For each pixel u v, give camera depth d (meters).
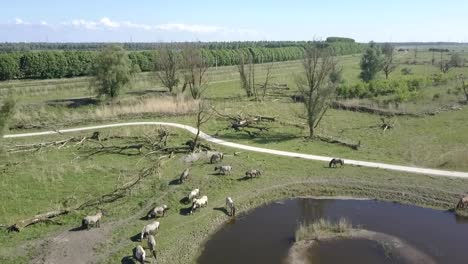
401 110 63.84
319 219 32.88
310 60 52.28
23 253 26.95
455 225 31.41
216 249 28.34
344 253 27.31
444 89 79.88
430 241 28.88
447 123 57.22
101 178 39.28
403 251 27.38
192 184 38.09
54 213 31.53
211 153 45.53
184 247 28.47
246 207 35.19
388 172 40.44
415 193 36.38
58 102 65.81
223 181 39.16
